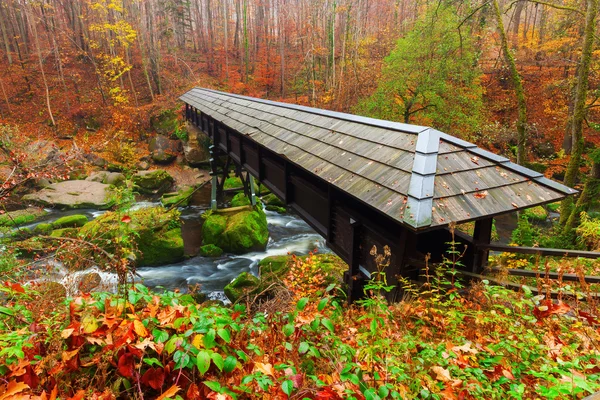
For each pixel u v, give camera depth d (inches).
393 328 117.1
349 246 210.4
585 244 333.1
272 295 319.9
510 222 625.3
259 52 1364.4
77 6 1133.7
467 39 633.0
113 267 103.3
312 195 264.8
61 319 88.8
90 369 78.6
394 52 700.0
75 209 668.1
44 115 965.8
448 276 164.9
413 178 144.7
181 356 73.9
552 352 96.7
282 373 81.0
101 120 998.4
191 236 578.2
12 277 174.6
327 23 1163.9
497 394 85.0
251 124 374.6
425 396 76.2
